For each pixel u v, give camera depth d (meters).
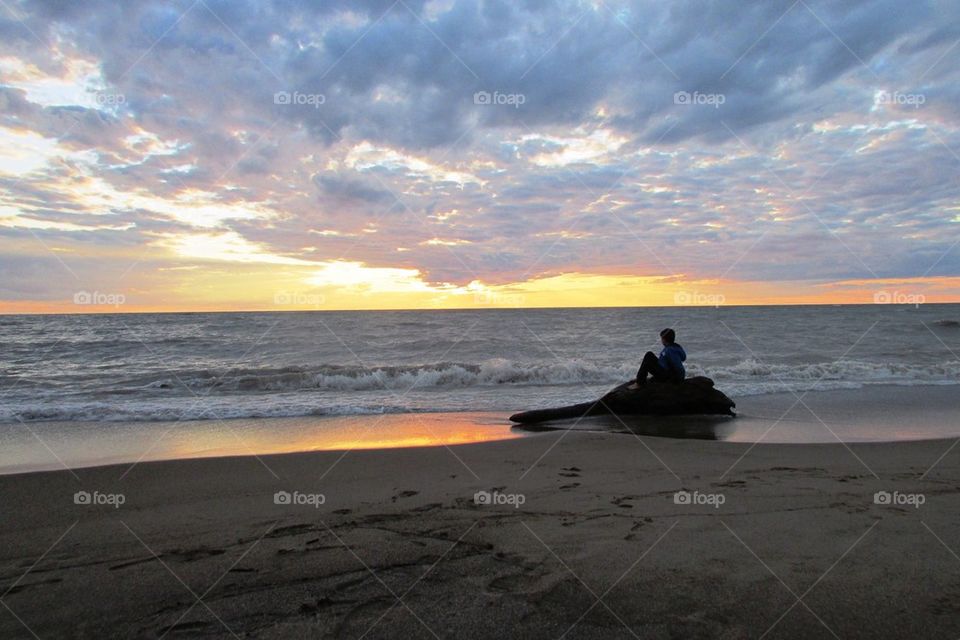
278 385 14.41
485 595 2.94
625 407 10.02
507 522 4.18
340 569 3.31
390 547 3.67
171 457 6.99
